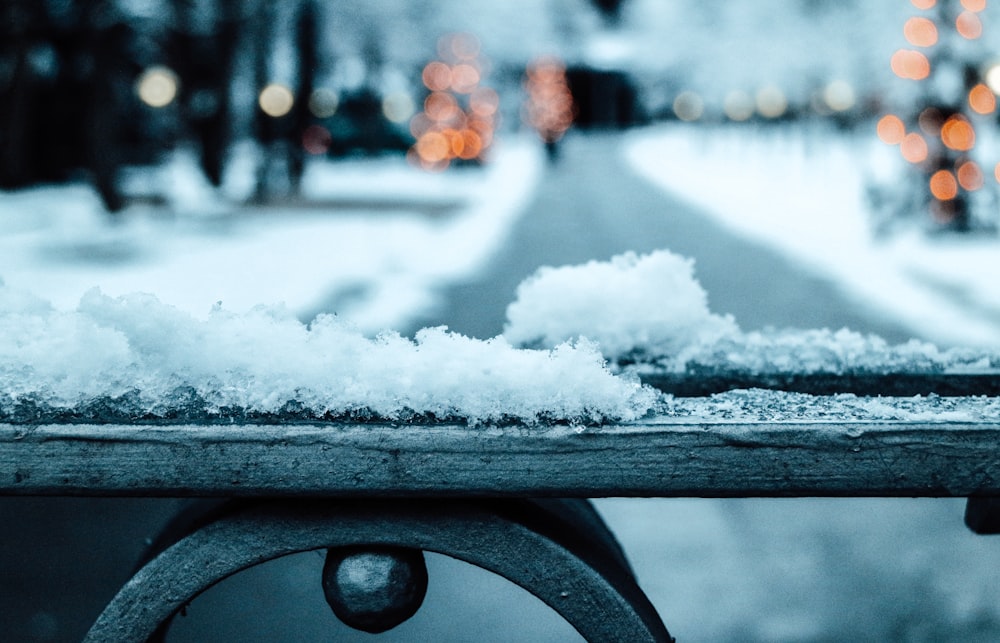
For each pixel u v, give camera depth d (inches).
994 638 108.7
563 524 46.4
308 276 403.5
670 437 39.7
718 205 848.9
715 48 1676.9
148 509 167.0
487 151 1378.0
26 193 788.0
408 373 40.9
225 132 787.4
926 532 143.6
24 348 41.5
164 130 872.9
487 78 1425.9
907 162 529.0
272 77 800.9
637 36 2709.2
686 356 54.6
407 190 971.9
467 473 39.9
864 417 41.0
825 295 371.2
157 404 41.0
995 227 522.9
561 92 2509.8
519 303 55.1
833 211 728.3
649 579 126.1
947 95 517.7
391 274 416.8
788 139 1695.4
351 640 111.7
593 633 42.5
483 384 40.6
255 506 42.2
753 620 115.3
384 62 957.8
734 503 155.7
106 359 41.4
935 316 327.9
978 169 522.6
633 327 54.3
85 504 169.9
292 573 134.8
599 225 663.8
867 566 130.9
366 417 40.5
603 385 40.7
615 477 39.9
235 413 40.7
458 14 952.9
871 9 823.1
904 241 526.6
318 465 39.8
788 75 1317.7
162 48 699.4
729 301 360.5
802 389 52.6
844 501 157.4
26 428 39.8
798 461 39.7
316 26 787.4
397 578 42.8
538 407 40.3
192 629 114.7
